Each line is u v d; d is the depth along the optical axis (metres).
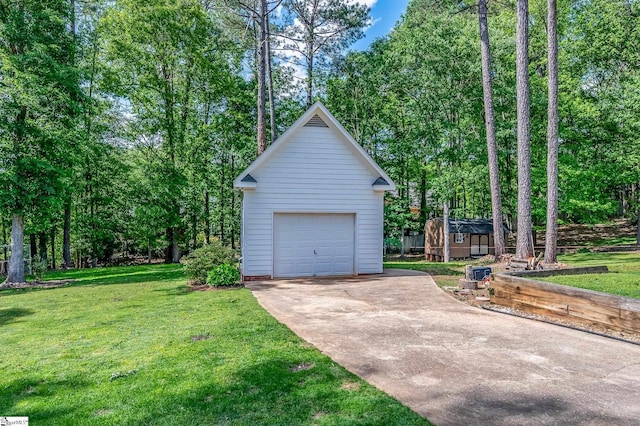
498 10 24.78
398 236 29.30
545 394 3.82
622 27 20.95
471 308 7.91
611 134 21.20
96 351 5.34
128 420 3.41
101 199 24.05
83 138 15.91
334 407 3.52
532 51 23.61
